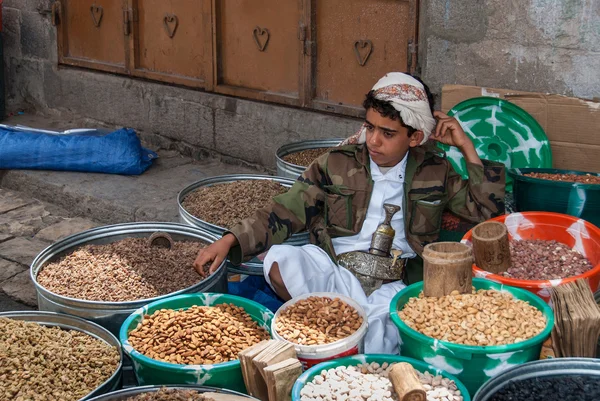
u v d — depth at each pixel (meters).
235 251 3.23
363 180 3.23
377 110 2.96
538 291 2.72
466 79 4.07
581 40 3.65
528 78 3.86
